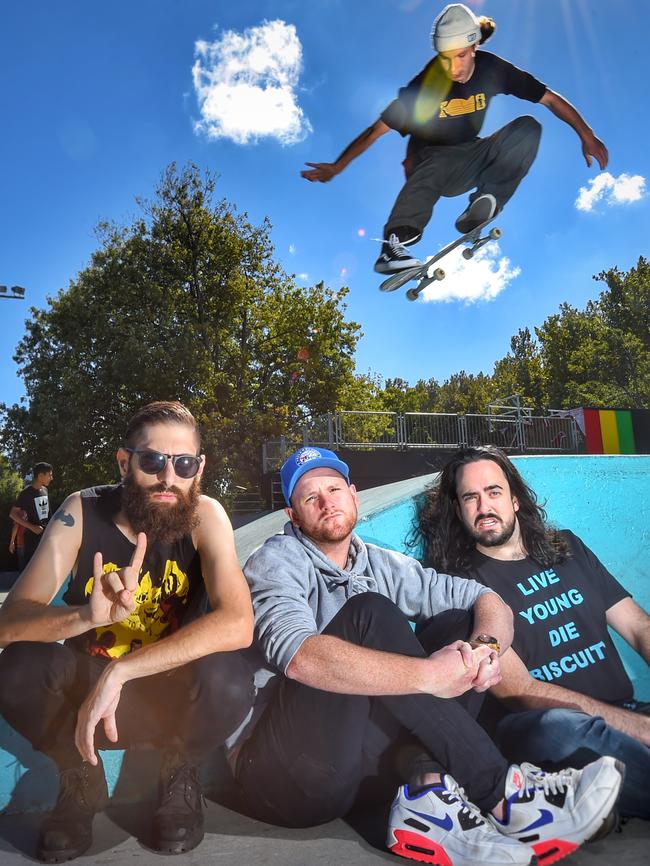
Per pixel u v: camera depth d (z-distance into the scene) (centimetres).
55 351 2503
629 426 2078
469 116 451
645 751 187
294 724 181
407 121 455
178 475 199
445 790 177
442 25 425
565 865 172
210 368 2336
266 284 2633
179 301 2522
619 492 329
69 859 181
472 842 170
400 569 230
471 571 249
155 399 2291
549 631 239
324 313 2612
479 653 184
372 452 1784
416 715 177
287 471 225
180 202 2500
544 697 209
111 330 2336
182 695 187
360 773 190
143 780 228
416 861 179
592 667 238
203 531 203
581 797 168
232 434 2358
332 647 181
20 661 180
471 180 471
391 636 189
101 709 175
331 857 183
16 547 918
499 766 176
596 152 453
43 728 185
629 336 4569
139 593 203
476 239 519
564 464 322
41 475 889
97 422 2359
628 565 322
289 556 216
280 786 186
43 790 220
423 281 558
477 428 1933
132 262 2502
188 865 178
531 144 455
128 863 180
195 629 183
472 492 248
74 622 178
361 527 275
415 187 468
